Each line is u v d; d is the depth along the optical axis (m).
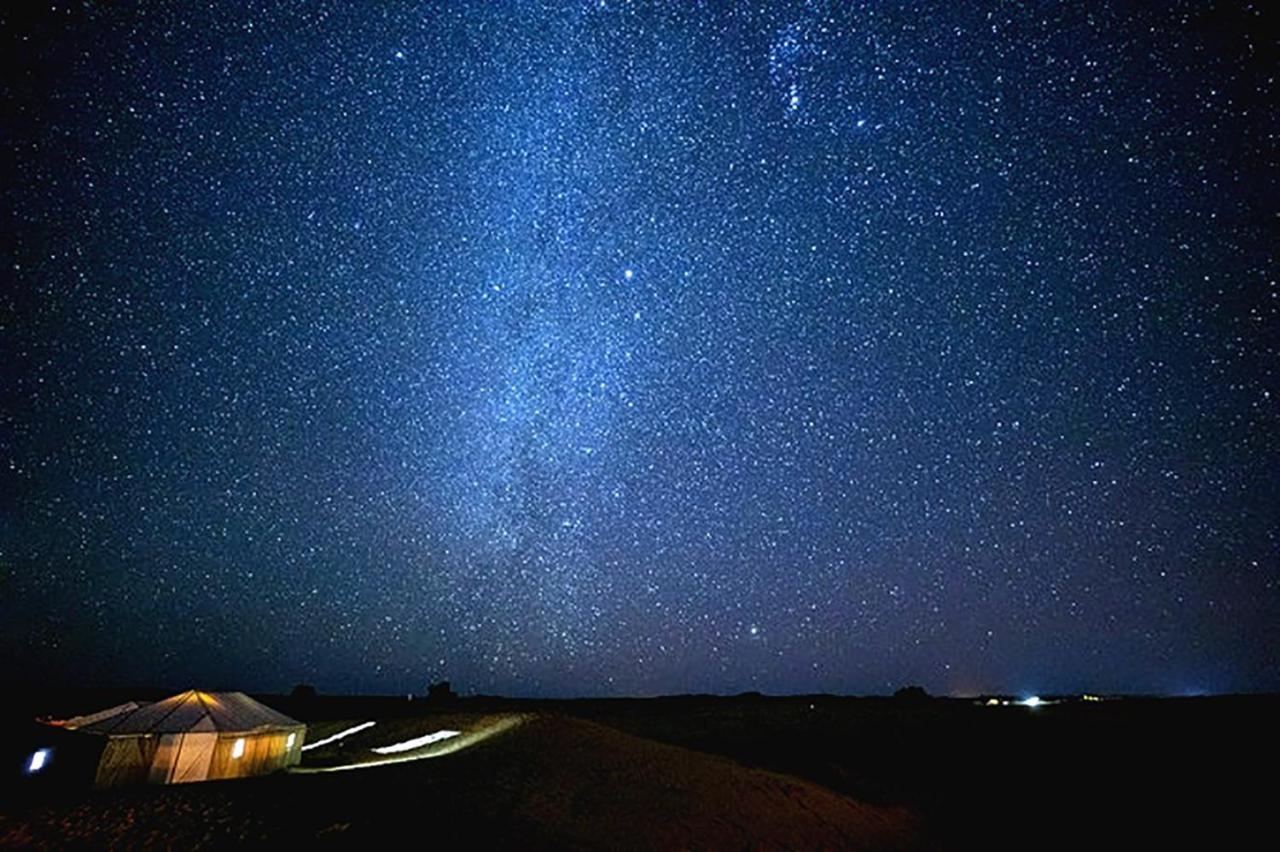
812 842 18.98
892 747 32.19
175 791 16.81
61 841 13.13
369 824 14.27
